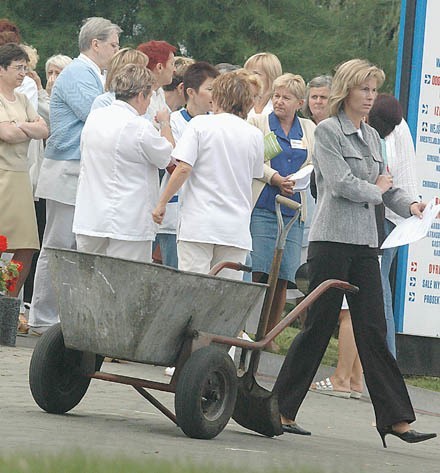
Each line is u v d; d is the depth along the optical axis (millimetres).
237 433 17828
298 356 18469
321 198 18625
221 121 21062
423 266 28453
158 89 24797
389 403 18172
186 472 12125
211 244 21109
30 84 27172
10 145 25625
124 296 16203
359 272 18469
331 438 18906
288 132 25266
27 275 26672
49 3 56031
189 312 16438
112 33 25734
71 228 26094
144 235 22797
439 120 28328
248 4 56594
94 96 25547
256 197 24875
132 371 22688
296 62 55688
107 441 15180
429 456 18438
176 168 20969
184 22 55688
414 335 28500
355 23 55031
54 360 17156
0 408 17516
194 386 16266
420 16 28234
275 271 18219
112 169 22656
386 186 18500
